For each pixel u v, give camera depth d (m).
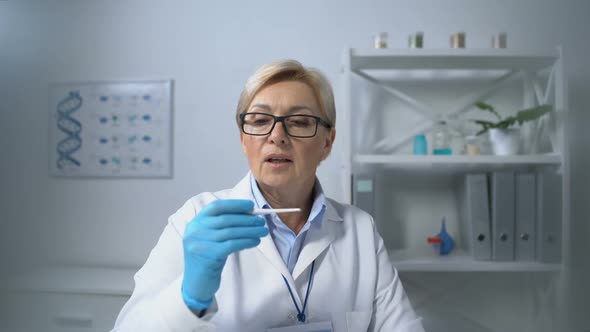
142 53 1.72
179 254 0.77
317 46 1.66
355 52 1.36
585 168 1.54
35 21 1.75
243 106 0.78
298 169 0.75
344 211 0.97
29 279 1.50
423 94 1.64
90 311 1.35
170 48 1.71
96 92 1.71
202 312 0.62
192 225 0.65
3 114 1.76
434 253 1.49
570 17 1.62
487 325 1.59
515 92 1.62
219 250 0.60
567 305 1.42
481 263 1.34
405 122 1.64
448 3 1.64
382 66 1.54
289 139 0.74
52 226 1.74
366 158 1.35
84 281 1.43
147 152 1.70
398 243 1.62
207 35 1.70
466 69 1.58
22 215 1.75
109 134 1.71
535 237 1.36
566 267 1.34
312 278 0.82
